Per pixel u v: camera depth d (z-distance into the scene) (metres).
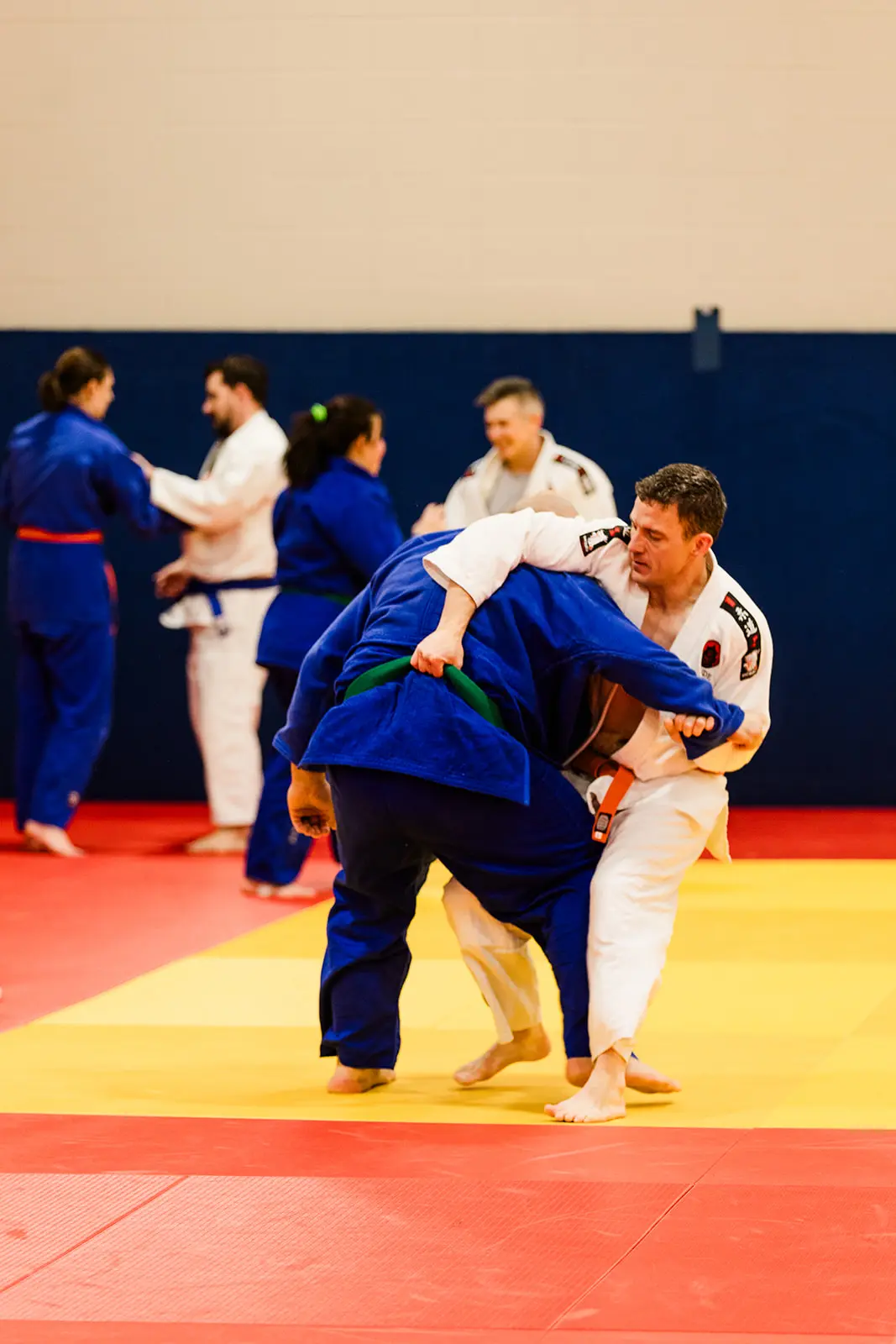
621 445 18.19
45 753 15.04
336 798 6.89
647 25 18.17
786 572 18.23
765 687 6.98
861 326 18.25
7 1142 6.42
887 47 18.08
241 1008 9.07
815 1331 4.52
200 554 14.84
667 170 18.27
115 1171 6.00
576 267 18.34
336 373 18.30
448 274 18.41
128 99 18.48
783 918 11.79
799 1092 7.19
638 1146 6.29
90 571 15.05
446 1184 5.80
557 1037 8.39
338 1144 6.35
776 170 18.22
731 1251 5.12
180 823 17.09
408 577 7.01
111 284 18.58
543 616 6.72
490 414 13.40
